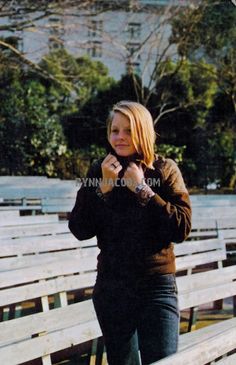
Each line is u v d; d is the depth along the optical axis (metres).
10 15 17.30
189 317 5.74
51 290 4.21
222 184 21.73
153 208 2.92
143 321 2.98
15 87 20.14
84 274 4.54
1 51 19.89
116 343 3.05
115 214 3.00
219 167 21.67
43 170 18.91
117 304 3.00
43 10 17.39
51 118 19.67
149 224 2.96
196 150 22.00
